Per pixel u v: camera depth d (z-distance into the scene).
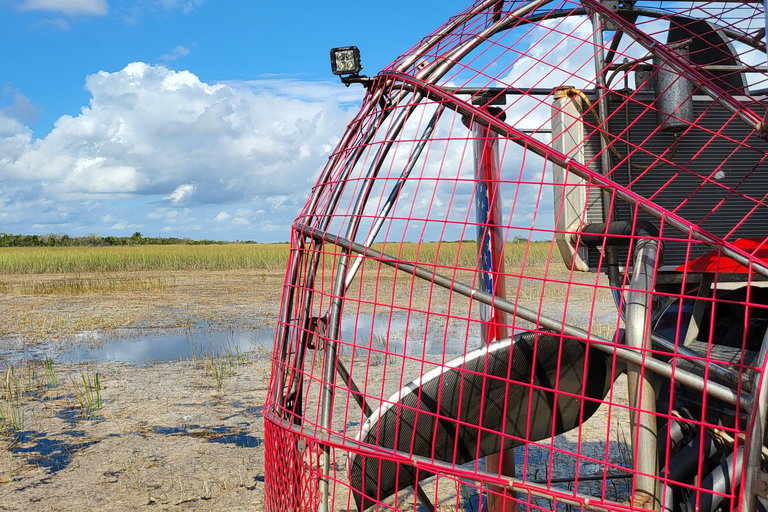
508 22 2.48
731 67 2.71
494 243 2.88
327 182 2.39
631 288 1.81
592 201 2.84
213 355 8.48
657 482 1.67
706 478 1.94
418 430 2.21
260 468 4.44
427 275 1.98
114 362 8.20
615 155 2.91
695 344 2.35
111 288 18.80
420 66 2.46
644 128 2.92
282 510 2.13
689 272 2.36
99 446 4.96
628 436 4.84
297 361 2.23
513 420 2.30
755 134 2.95
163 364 8.01
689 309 2.56
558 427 2.35
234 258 31.19
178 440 5.08
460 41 2.51
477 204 2.90
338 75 2.49
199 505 3.85
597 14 2.75
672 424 2.30
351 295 14.63
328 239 2.17
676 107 2.84
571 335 1.82
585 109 2.84
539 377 2.31
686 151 2.92
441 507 3.67
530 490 1.69
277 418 2.21
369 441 2.19
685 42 2.75
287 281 2.39
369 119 2.39
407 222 1.98
